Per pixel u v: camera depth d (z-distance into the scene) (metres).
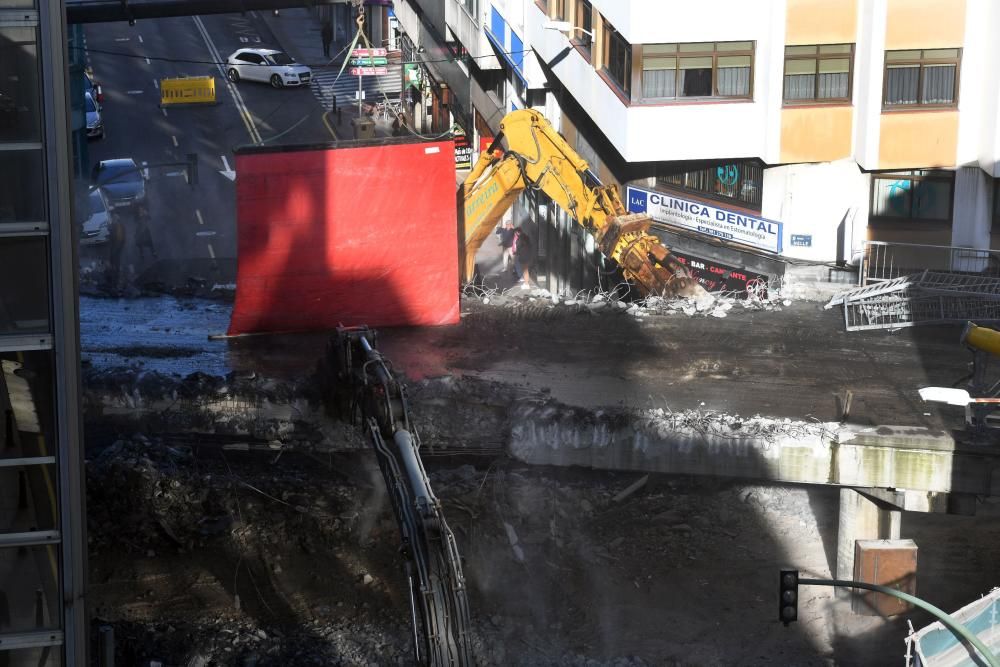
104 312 30.39
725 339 27.94
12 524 12.49
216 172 53.84
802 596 23.30
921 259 33.69
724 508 25.06
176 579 22.66
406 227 27.55
